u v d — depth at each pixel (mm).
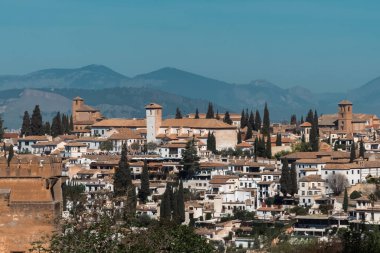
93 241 120938
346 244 151750
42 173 127188
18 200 126188
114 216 126125
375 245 149500
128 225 126562
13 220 126000
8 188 126562
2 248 125562
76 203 128250
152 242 129375
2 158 127500
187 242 140750
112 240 122562
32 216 126188
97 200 131375
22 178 126875
